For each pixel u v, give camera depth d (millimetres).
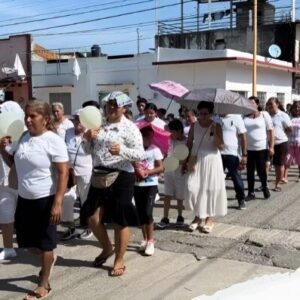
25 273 5398
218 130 6543
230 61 20797
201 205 6566
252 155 8688
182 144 6801
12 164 4930
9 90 27250
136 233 6754
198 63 21500
